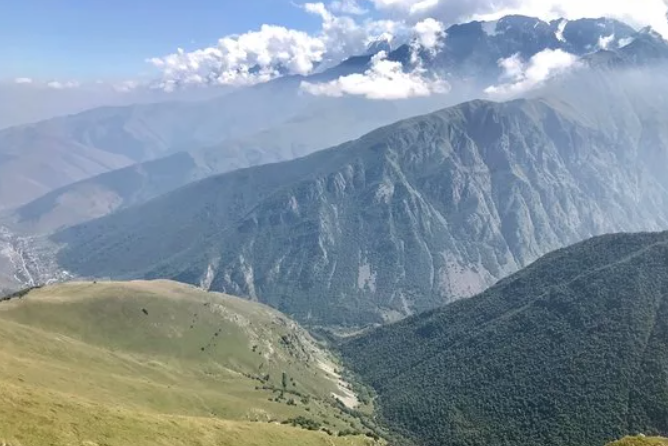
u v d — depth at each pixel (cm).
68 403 16038
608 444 15725
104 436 14775
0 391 14900
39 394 15912
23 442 12762
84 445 13825
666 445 15250
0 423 13138
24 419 13775
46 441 13225
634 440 15575
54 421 14350
